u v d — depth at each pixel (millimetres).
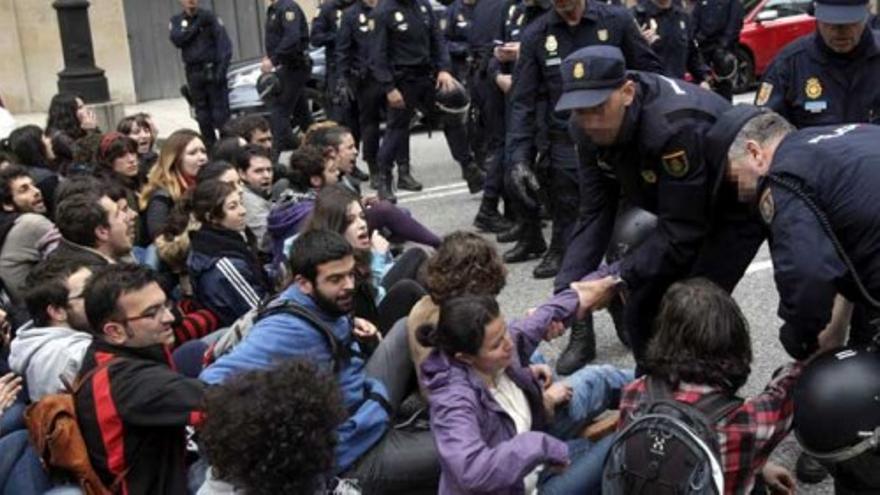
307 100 10406
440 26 8039
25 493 2758
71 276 3229
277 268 4242
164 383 2660
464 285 3053
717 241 3117
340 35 8125
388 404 3086
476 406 2799
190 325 3891
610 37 4797
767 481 2943
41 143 5855
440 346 2850
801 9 13047
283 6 9336
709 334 2527
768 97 3891
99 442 2645
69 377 3041
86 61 11516
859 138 2545
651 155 2990
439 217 7383
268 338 2910
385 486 2996
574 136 3506
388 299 3840
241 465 1708
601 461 3082
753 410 2582
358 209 3861
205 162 5129
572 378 3418
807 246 2418
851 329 2811
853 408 2412
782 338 2670
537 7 5789
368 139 8180
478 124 7449
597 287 3283
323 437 1754
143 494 2672
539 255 6113
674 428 2441
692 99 2961
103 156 5426
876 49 3705
